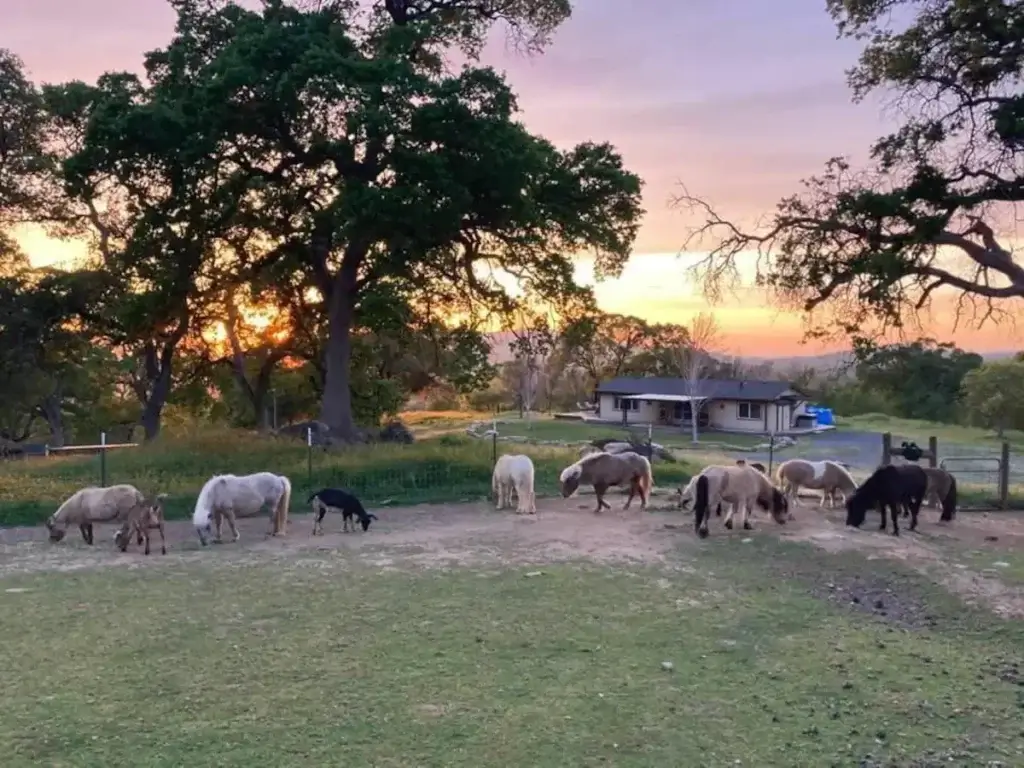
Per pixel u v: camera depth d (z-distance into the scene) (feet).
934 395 216.74
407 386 133.49
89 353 106.73
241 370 109.29
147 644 25.49
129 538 39.24
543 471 65.26
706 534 43.16
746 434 172.96
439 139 62.80
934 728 20.02
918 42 60.08
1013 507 56.13
